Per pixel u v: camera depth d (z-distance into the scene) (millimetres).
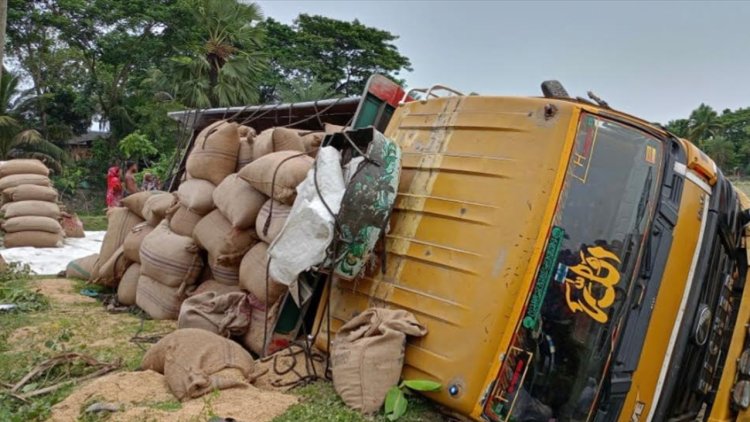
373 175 3498
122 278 5969
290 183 4094
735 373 4285
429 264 3396
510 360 3031
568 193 3123
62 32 30984
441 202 3465
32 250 9352
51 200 10188
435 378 3168
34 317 5125
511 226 3129
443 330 3215
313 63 37188
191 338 3518
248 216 4520
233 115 7652
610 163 3236
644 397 3301
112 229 6633
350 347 3332
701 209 3631
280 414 3041
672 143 3514
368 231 3504
